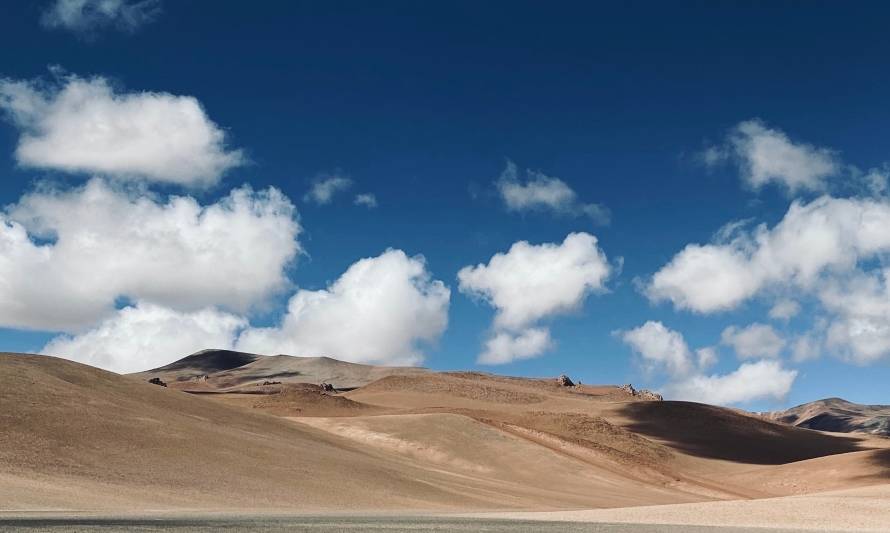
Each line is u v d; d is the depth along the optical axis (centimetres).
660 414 19700
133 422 6956
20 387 6969
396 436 11338
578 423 16150
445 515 5291
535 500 7806
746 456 17050
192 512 4566
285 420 10069
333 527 3728
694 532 3878
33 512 3975
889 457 13188
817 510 5084
